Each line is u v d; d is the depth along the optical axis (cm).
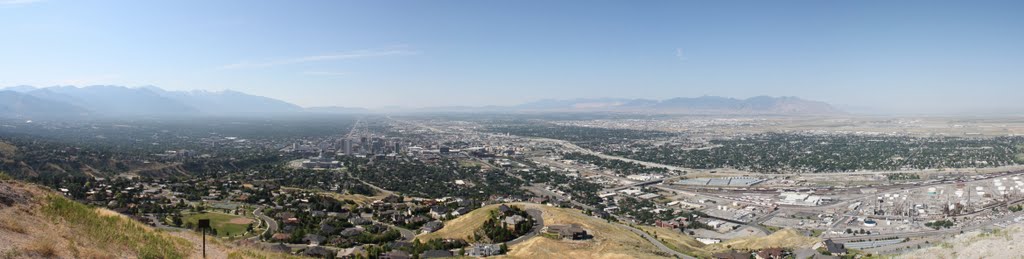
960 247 7794
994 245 7294
